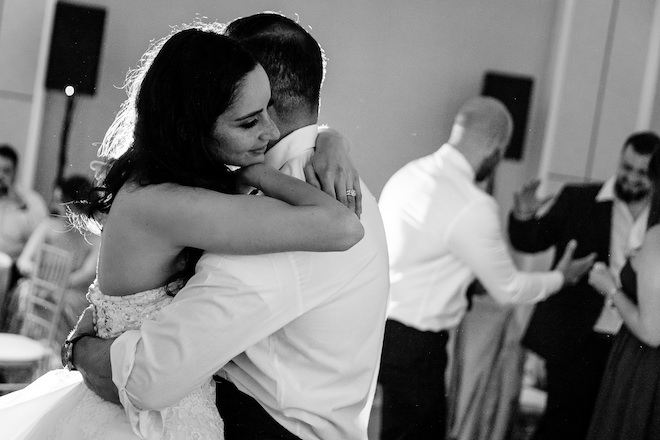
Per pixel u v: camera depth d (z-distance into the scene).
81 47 6.11
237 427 1.67
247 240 1.53
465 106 4.32
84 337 1.71
